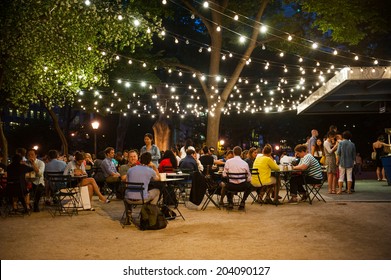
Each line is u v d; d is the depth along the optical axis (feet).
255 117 144.97
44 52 48.32
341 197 43.86
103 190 53.88
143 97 130.21
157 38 107.45
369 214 33.35
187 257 21.59
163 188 34.32
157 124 112.78
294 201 41.29
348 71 42.19
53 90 56.29
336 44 98.63
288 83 116.67
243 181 36.29
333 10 74.13
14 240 26.14
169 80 116.98
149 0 77.51
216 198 46.91
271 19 87.15
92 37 52.29
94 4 49.83
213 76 81.92
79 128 185.37
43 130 182.91
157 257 21.71
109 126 175.11
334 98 59.36
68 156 62.85
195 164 43.11
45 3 46.44
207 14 94.58
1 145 52.16
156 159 45.39
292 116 137.69
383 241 24.49
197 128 164.04
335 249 22.77
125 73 86.69
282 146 157.28
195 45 110.83
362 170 125.90
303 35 88.12
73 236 27.17
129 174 30.68
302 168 39.70
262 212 35.73
